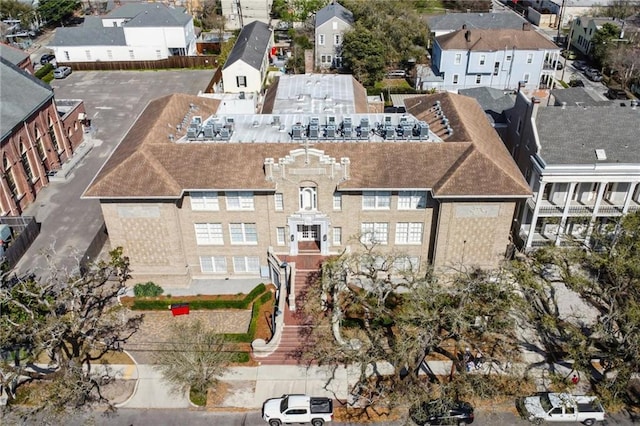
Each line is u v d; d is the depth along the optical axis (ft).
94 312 172.76
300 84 252.21
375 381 150.71
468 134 175.42
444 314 136.15
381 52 337.11
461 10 519.19
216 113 212.02
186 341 150.10
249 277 186.91
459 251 173.47
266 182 165.27
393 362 134.92
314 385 150.41
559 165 175.94
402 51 356.59
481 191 158.61
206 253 182.09
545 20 462.60
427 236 176.55
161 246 175.22
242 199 171.42
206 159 169.17
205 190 164.66
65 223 218.79
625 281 145.89
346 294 171.83
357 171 166.30
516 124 208.74
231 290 181.37
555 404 138.21
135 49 386.93
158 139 178.09
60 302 144.66
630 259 145.07
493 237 170.60
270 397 147.54
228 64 329.72
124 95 342.03
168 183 163.43
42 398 142.31
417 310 133.69
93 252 198.18
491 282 154.71
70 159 262.67
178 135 187.01
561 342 160.76
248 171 167.02
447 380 148.87
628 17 406.21
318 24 361.71
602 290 151.84
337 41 365.81
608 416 140.97
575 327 148.25
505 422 139.64
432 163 166.40
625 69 332.19
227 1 456.45
